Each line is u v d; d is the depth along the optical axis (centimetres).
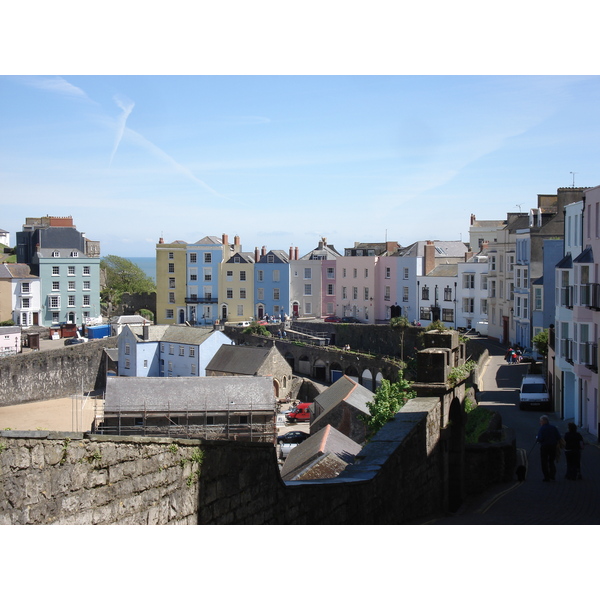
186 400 4938
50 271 9288
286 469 2575
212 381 5100
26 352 7238
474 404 2612
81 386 6775
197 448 920
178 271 9456
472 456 1722
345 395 4238
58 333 8844
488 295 6656
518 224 6141
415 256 7794
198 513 916
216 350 6912
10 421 5722
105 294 11081
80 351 7106
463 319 7188
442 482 1512
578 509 1455
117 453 794
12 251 11912
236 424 4891
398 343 6794
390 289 8144
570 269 3108
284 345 7006
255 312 9175
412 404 1474
